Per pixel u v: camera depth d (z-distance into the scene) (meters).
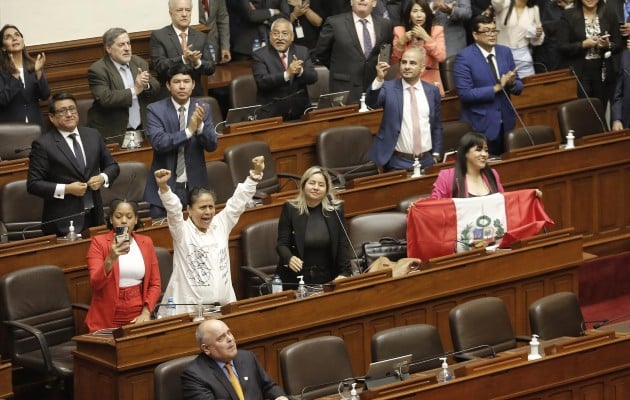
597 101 23.89
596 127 23.78
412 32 23.67
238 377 15.44
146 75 21.89
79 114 23.23
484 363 16.09
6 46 22.00
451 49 25.25
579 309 17.77
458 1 25.14
